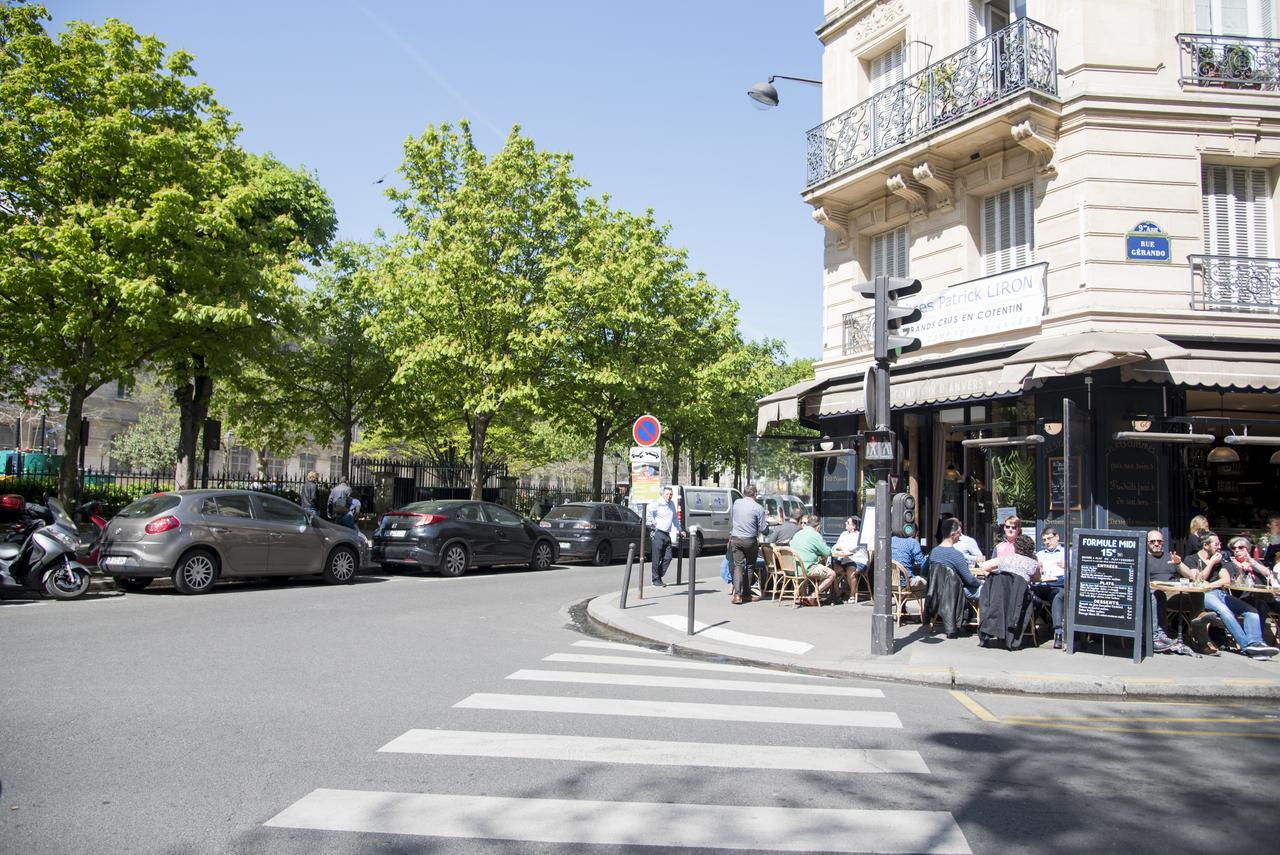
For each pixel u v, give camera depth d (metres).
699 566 20.06
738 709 6.39
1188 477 11.73
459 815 4.04
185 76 18.16
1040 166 12.31
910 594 10.77
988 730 6.04
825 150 15.38
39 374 19.66
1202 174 12.07
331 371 26.83
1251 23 12.36
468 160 22.02
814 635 9.95
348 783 4.45
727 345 30.52
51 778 4.41
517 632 9.91
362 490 26.34
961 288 13.29
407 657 7.99
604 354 24.39
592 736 5.48
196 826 3.83
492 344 21.72
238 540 12.74
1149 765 5.21
